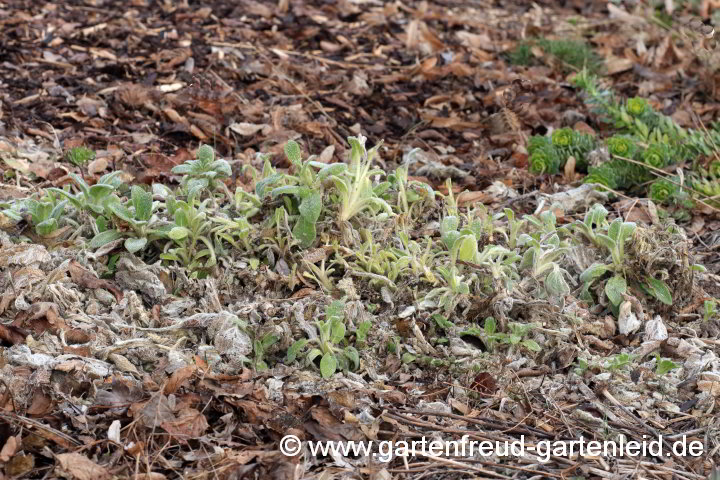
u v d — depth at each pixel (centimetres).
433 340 371
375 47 751
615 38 812
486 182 557
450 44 773
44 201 424
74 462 280
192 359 340
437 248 422
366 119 631
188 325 354
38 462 290
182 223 394
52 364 320
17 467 283
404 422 325
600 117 641
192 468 294
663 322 404
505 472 306
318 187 408
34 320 347
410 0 865
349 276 389
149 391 318
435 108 662
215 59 682
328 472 296
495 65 738
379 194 432
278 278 388
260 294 388
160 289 375
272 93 650
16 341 340
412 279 388
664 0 856
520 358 369
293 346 353
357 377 348
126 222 395
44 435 292
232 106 610
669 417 345
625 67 745
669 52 763
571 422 336
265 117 608
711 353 376
